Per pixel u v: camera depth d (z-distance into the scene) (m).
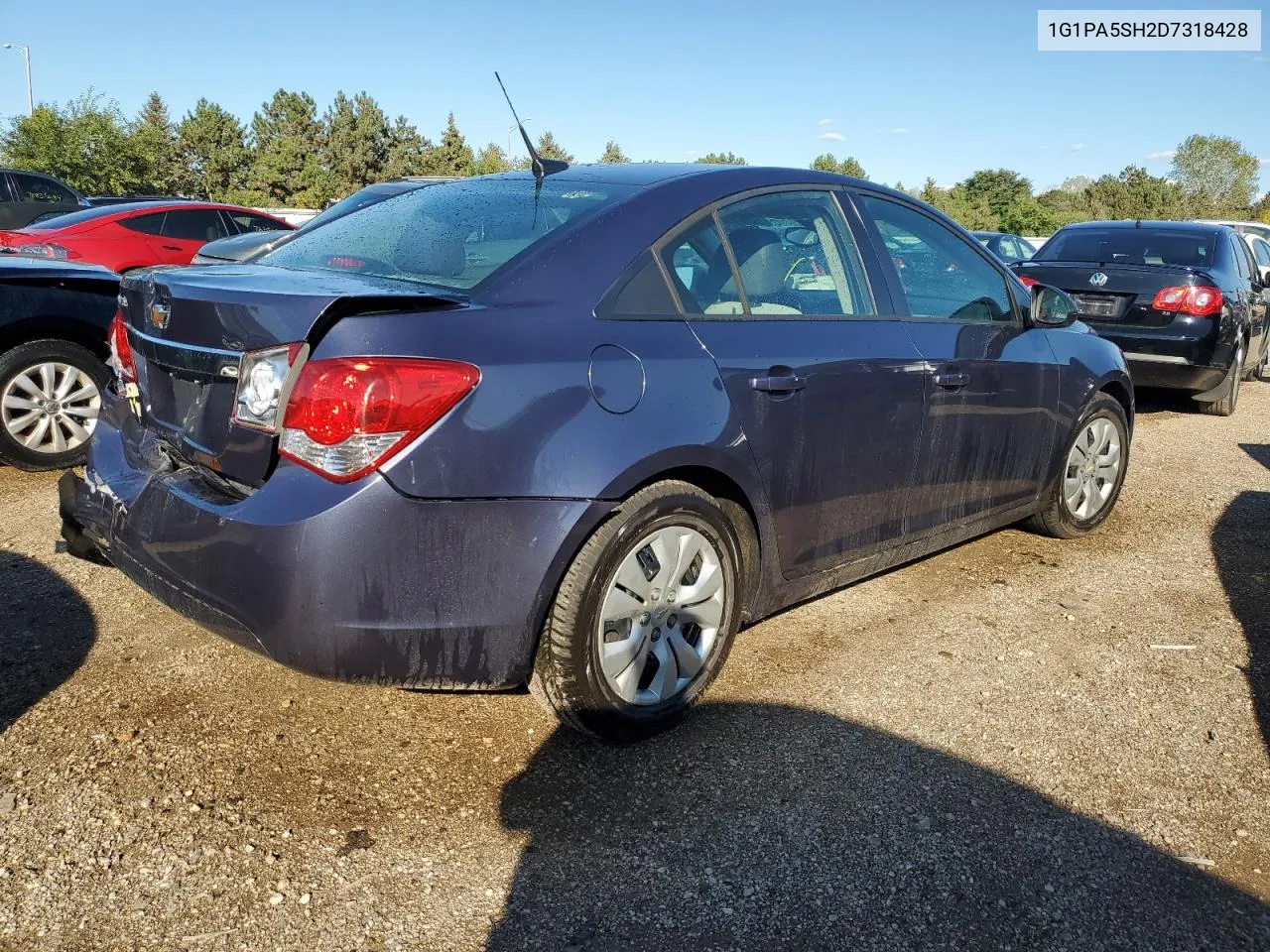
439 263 2.88
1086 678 3.42
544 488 2.49
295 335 2.36
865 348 3.34
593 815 2.58
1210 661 3.58
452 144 71.75
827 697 3.23
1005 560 4.58
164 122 83.62
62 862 2.32
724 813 2.60
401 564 2.37
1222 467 6.55
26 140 37.47
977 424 3.84
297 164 62.31
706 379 2.85
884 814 2.62
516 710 3.09
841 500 3.33
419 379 2.35
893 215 3.76
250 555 2.37
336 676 2.42
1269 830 2.61
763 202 3.29
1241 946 2.20
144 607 3.65
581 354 2.62
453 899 2.26
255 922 2.16
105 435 3.14
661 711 2.88
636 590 2.75
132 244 12.05
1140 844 2.54
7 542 4.23
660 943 2.15
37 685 3.09
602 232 2.87
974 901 2.31
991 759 2.90
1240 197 74.94
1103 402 4.71
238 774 2.68
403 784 2.68
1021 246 16.88
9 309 5.02
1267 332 10.86
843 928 2.21
